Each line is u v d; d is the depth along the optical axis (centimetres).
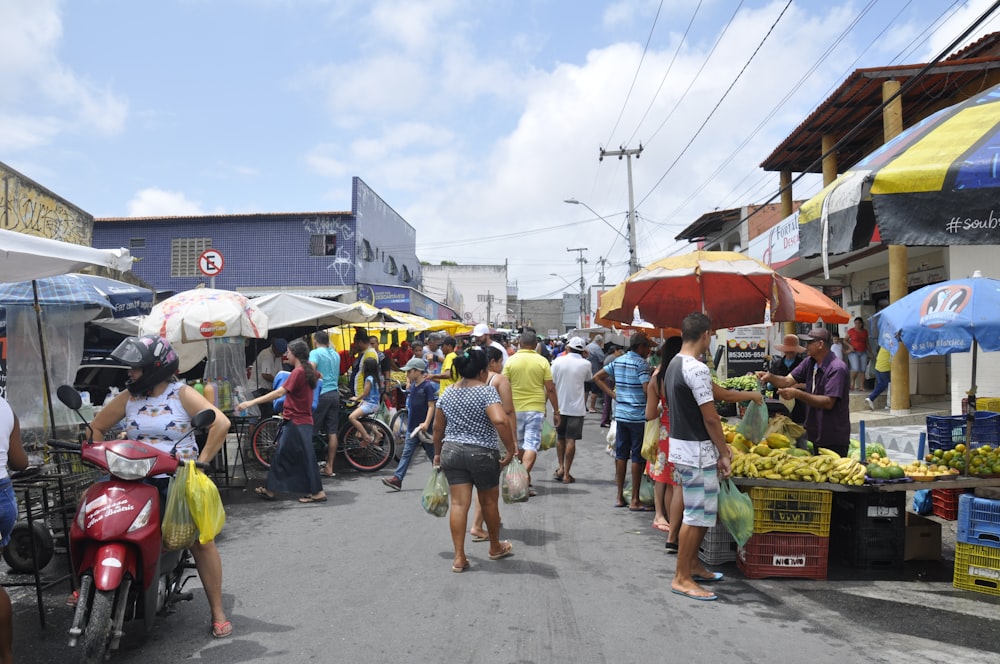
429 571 530
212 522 386
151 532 354
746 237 2341
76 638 331
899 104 1198
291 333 1270
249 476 937
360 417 973
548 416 1633
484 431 530
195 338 764
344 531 650
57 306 784
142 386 399
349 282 2623
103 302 747
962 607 461
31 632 414
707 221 2505
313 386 788
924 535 567
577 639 402
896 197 392
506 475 578
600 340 1947
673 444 488
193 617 436
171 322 761
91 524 344
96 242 2623
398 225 3388
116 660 373
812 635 411
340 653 382
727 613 446
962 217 375
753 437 573
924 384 1398
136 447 362
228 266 2625
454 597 472
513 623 426
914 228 386
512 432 534
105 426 404
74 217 1125
